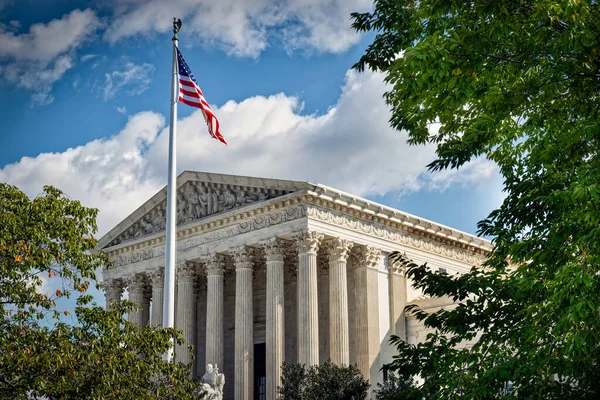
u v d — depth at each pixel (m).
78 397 39.38
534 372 24.56
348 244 85.25
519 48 27.19
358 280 87.25
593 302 23.44
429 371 28.11
